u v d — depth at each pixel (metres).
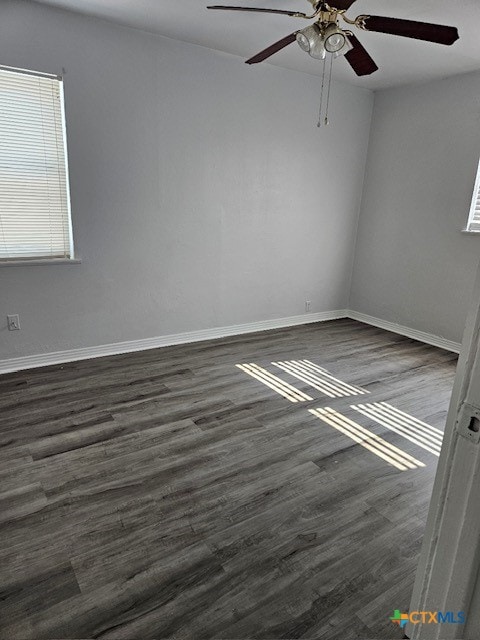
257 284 4.08
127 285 3.36
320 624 1.29
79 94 2.82
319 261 4.45
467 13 2.44
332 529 1.67
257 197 3.83
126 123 3.04
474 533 0.63
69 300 3.13
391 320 4.38
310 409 2.62
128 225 3.24
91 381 2.89
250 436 2.29
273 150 3.79
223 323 3.98
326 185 4.22
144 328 3.54
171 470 1.99
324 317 4.70
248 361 3.37
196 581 1.42
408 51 3.05
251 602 1.35
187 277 3.64
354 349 3.77
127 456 2.08
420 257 4.02
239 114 3.52
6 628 1.25
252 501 1.81
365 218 4.52
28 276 2.93
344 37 1.98
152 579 1.42
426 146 3.84
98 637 1.23
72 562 1.48
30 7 2.55
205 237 3.64
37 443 2.16
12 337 2.97
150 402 2.62
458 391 0.72
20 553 1.50
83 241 3.08
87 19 2.73
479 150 3.48
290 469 2.03
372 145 4.34
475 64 3.27
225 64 3.35
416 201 3.99
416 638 0.79
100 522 1.66
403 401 2.78
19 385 2.79
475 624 0.66
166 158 3.28
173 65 3.12
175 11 2.62
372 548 1.58
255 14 2.61
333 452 2.18
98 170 3.02
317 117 3.95
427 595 0.75
